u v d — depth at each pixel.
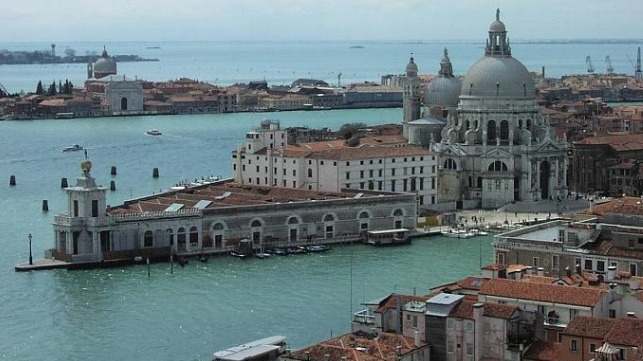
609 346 193.62
